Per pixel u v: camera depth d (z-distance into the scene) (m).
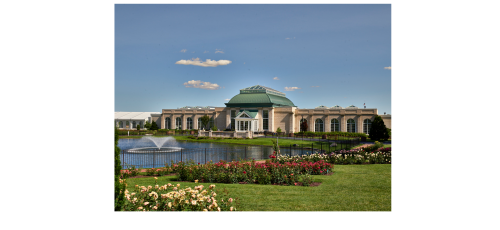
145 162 20.06
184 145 37.12
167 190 9.52
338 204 8.14
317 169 14.31
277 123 57.19
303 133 51.88
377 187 10.84
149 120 71.00
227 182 12.31
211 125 62.97
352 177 13.25
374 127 42.31
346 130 54.06
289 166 13.20
